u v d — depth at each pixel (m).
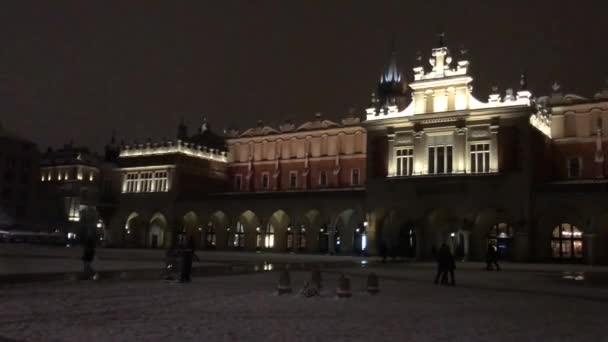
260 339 13.02
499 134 61.94
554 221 58.97
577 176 67.19
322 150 84.94
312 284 22.23
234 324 15.03
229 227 79.38
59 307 17.55
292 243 75.94
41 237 97.69
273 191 84.88
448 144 64.94
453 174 62.81
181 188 85.06
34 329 13.80
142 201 87.25
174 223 83.50
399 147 68.00
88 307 17.70
